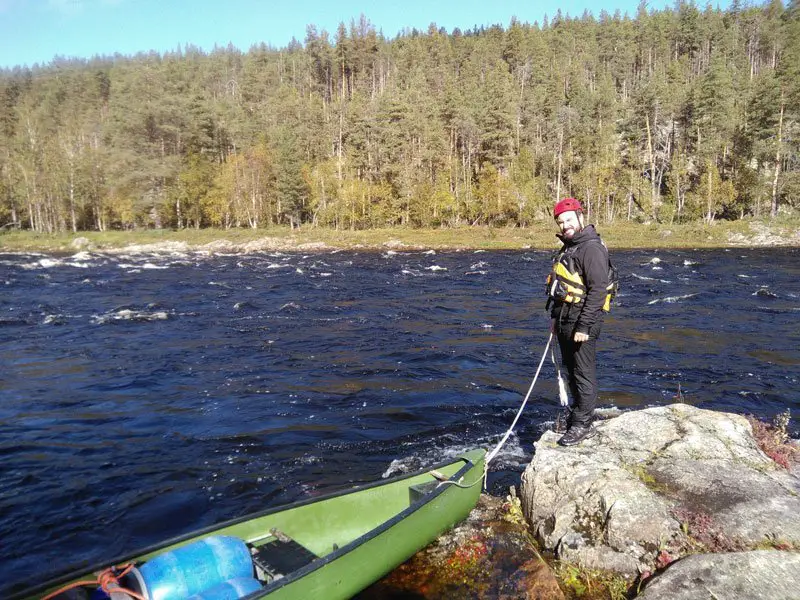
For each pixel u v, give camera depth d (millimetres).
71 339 14445
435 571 4469
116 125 78750
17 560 5398
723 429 5871
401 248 51281
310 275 30031
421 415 8938
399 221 72750
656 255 40344
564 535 4754
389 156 73438
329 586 3773
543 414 8922
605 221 67375
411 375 11094
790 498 4645
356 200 66625
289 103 99375
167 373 11383
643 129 77250
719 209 61969
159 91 77938
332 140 82750
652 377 10758
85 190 69688
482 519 5320
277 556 4062
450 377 10961
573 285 5277
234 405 9516
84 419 8984
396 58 129625
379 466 7211
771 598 3525
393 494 5031
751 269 30125
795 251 42094
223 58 161000
